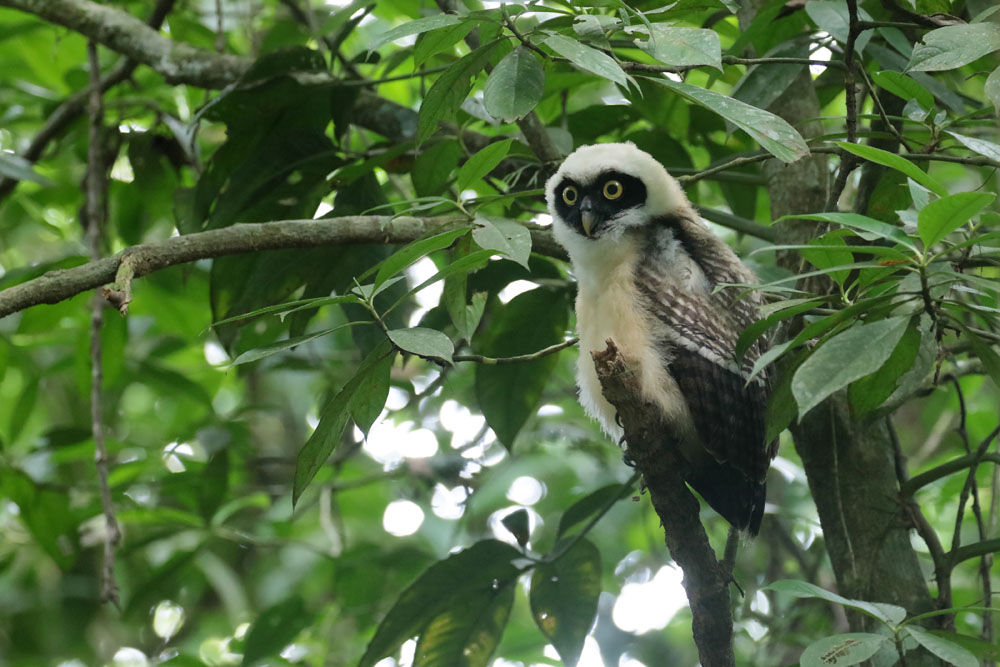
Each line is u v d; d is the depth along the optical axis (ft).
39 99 44.04
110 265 24.44
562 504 52.26
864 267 16.70
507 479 49.08
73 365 43.16
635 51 32.22
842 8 27.14
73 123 42.93
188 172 45.16
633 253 27.73
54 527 39.04
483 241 19.69
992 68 27.14
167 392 44.50
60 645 47.55
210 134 46.39
